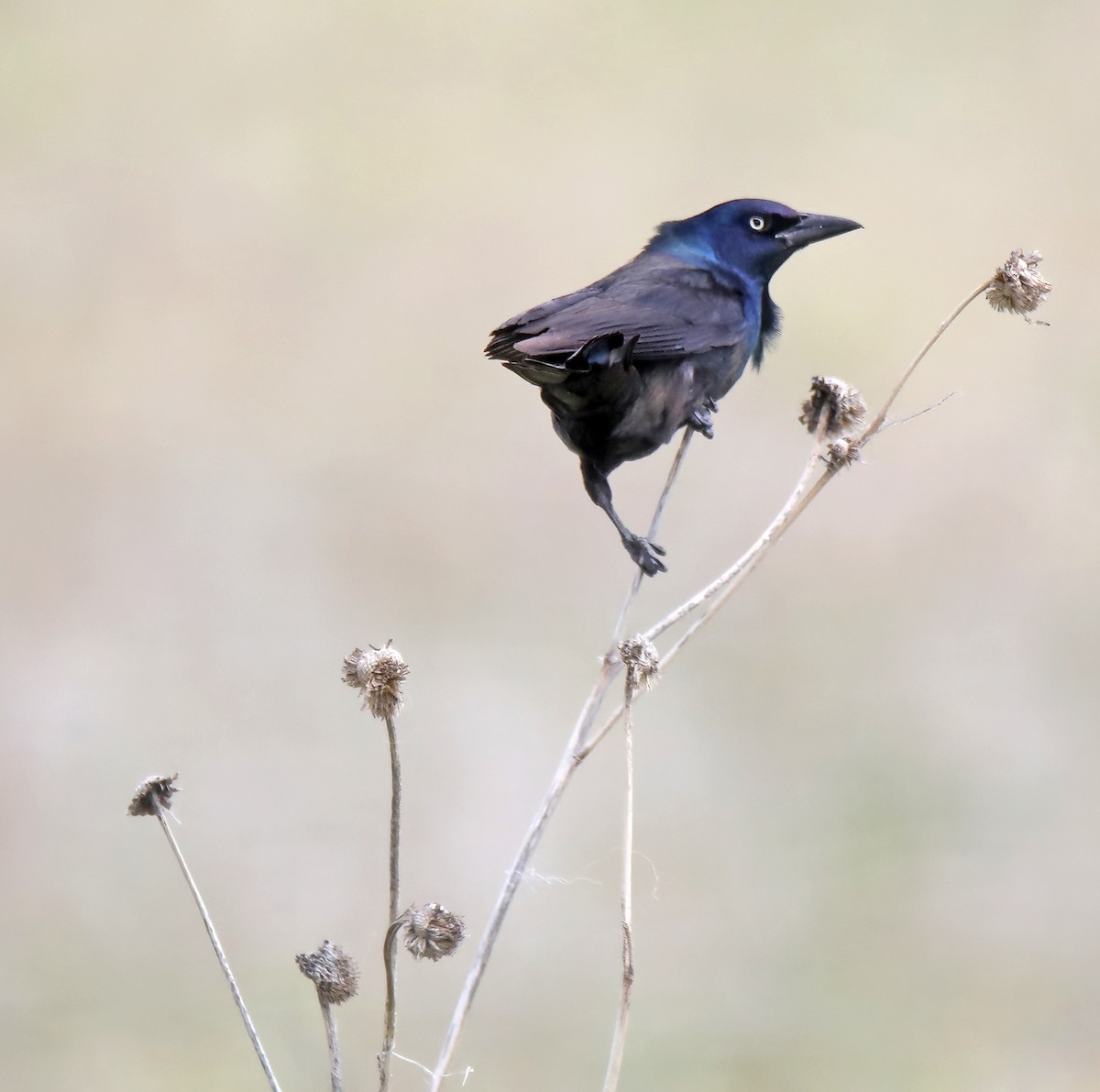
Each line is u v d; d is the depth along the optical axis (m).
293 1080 9.52
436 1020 9.92
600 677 5.91
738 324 7.84
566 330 7.35
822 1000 10.09
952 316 6.21
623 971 5.29
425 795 12.12
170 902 11.04
